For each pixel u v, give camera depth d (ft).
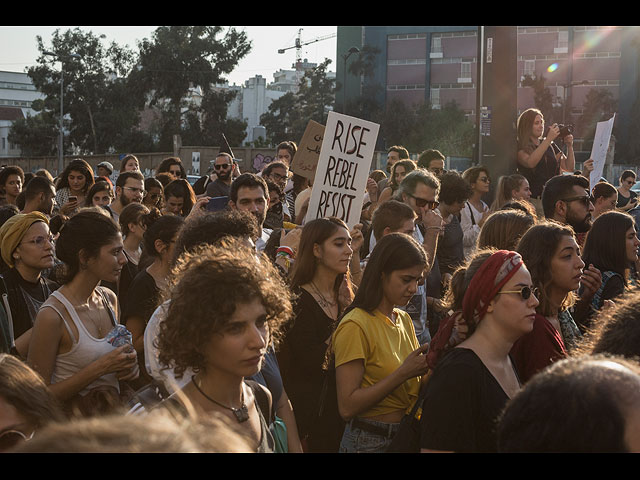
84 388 11.47
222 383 8.00
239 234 11.22
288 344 12.98
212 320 7.68
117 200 25.00
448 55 272.72
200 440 2.68
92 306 12.25
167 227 14.25
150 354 9.16
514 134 28.37
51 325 11.51
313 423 12.67
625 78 262.67
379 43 278.46
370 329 11.81
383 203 16.69
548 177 27.50
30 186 24.29
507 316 8.93
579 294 16.20
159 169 35.22
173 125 210.59
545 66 272.31
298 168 23.39
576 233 18.56
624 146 248.52
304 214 23.58
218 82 209.56
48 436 2.47
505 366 9.07
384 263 11.96
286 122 284.61
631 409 4.24
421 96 274.98
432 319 19.19
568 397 4.32
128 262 18.24
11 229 15.03
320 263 13.62
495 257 9.09
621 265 15.37
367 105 261.44
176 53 206.49
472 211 23.72
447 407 8.31
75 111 213.66
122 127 211.61
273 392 10.54
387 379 11.09
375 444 11.51
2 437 6.77
